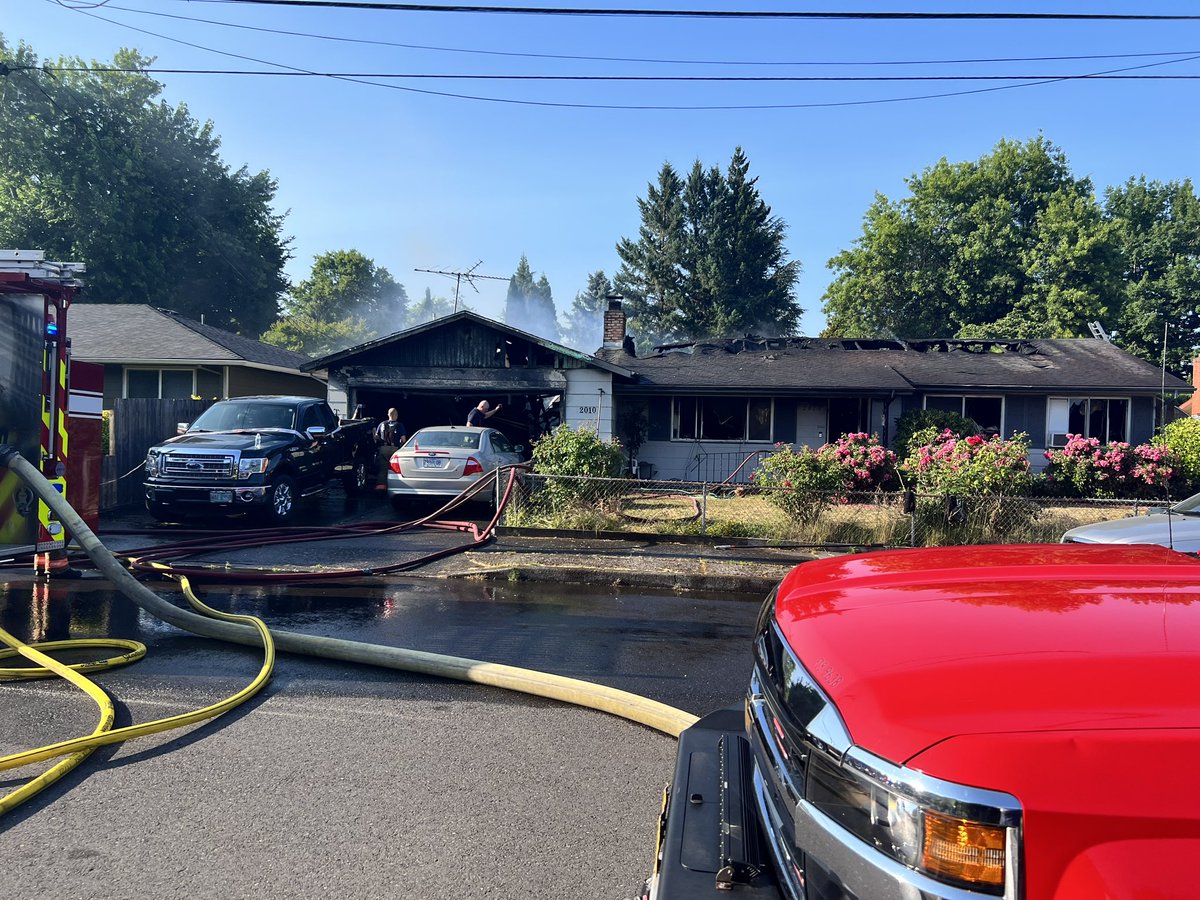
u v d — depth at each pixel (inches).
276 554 397.7
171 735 179.6
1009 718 62.9
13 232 1443.2
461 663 222.5
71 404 335.9
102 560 266.7
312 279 3304.6
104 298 1530.5
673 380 799.1
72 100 1501.0
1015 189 1745.8
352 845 133.5
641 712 191.3
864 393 776.3
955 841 58.6
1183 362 1651.1
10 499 302.7
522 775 162.6
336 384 741.9
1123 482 628.7
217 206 1804.9
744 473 820.0
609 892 121.0
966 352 951.6
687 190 2272.4
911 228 1737.2
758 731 90.5
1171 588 89.4
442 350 745.0
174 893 119.0
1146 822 56.2
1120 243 1665.8
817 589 97.3
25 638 252.8
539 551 411.8
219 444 486.3
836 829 66.5
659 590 349.7
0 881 121.7
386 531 464.1
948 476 475.2
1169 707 62.4
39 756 156.6
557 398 827.4
